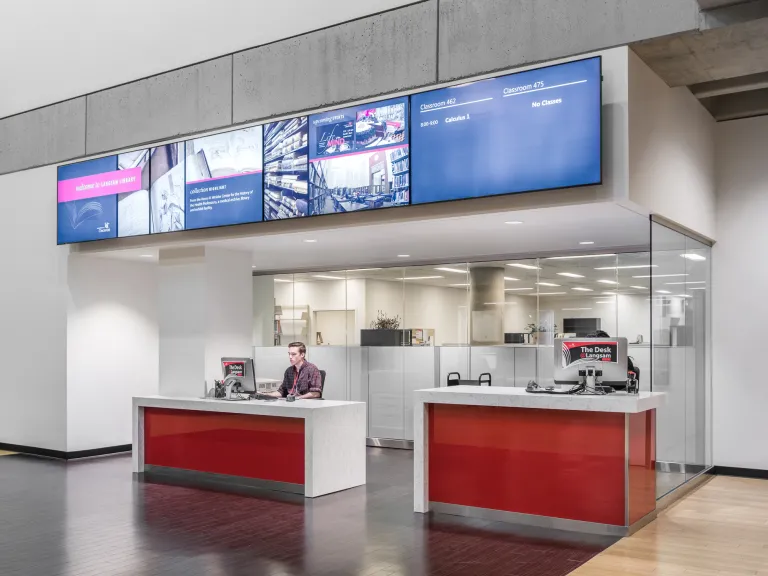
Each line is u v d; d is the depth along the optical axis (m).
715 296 8.78
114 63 9.47
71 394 9.83
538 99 6.13
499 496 6.47
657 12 5.98
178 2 8.91
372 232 7.78
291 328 12.57
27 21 10.45
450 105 6.59
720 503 7.17
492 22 6.75
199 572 4.98
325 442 7.55
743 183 8.66
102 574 4.94
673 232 7.35
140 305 10.71
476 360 10.61
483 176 6.39
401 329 11.35
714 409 8.73
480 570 5.04
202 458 8.40
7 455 10.12
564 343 6.65
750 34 5.88
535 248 9.48
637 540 5.82
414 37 7.18
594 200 6.04
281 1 8.08
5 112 10.72
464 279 10.81
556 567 5.11
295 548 5.56
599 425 6.07
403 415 11.16
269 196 7.75
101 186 9.16
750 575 4.98
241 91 8.33
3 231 10.64
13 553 5.43
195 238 8.62
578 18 6.31
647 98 6.43
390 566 5.12
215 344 8.95
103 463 9.49
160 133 8.96
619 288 9.59
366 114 7.11
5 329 10.55
